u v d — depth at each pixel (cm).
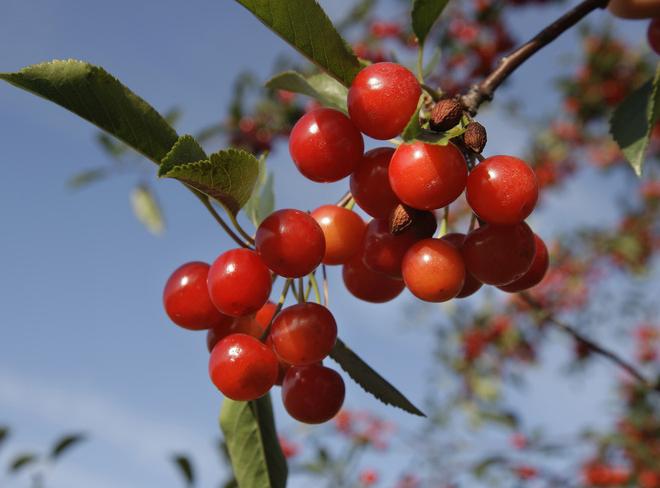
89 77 24
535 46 28
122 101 24
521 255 24
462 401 96
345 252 26
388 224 25
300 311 25
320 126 24
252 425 29
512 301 102
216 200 24
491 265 24
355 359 28
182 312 26
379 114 23
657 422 86
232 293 24
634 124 30
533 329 102
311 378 26
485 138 24
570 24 28
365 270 27
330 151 24
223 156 23
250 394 25
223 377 25
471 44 83
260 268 24
